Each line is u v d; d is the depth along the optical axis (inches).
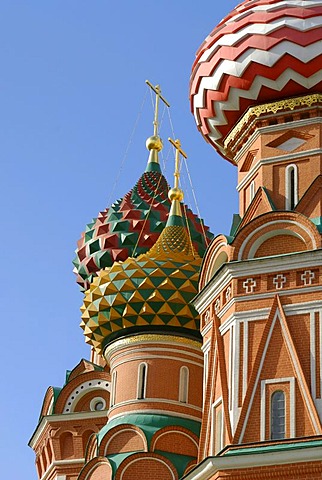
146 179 2094.0
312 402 1314.0
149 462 1593.3
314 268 1381.6
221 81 1534.2
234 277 1421.0
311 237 1403.8
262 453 1269.7
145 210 2021.4
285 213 1424.7
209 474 1302.9
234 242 1437.0
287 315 1373.0
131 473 1585.9
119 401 1684.3
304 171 1487.5
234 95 1535.4
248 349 1378.0
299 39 1481.3
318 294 1368.1
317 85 1499.8
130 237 1974.7
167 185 2097.7
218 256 1498.5
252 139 1546.5
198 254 1863.9
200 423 1663.4
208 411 1423.5
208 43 1558.8
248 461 1272.1
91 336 1784.0
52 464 1895.9
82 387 1935.3
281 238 1429.6
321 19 1491.1
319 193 1450.5
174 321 1701.5
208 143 1656.0
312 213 1441.9
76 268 2055.9
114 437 1636.3
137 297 1699.1
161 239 1784.0
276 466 1262.3
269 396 1342.3
